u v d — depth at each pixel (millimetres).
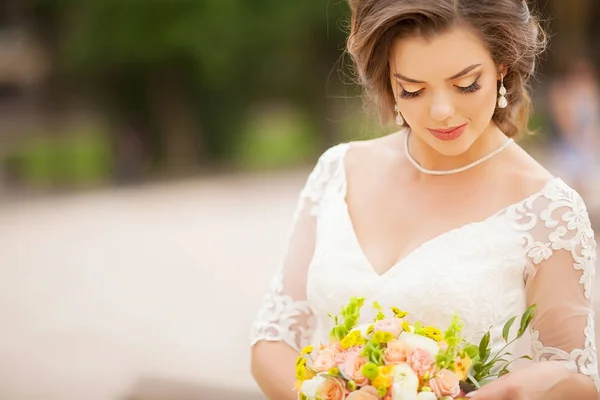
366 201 2812
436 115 2344
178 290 10609
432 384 2152
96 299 10344
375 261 2686
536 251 2523
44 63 33156
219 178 28047
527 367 2355
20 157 27625
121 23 30047
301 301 2863
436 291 2533
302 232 2943
